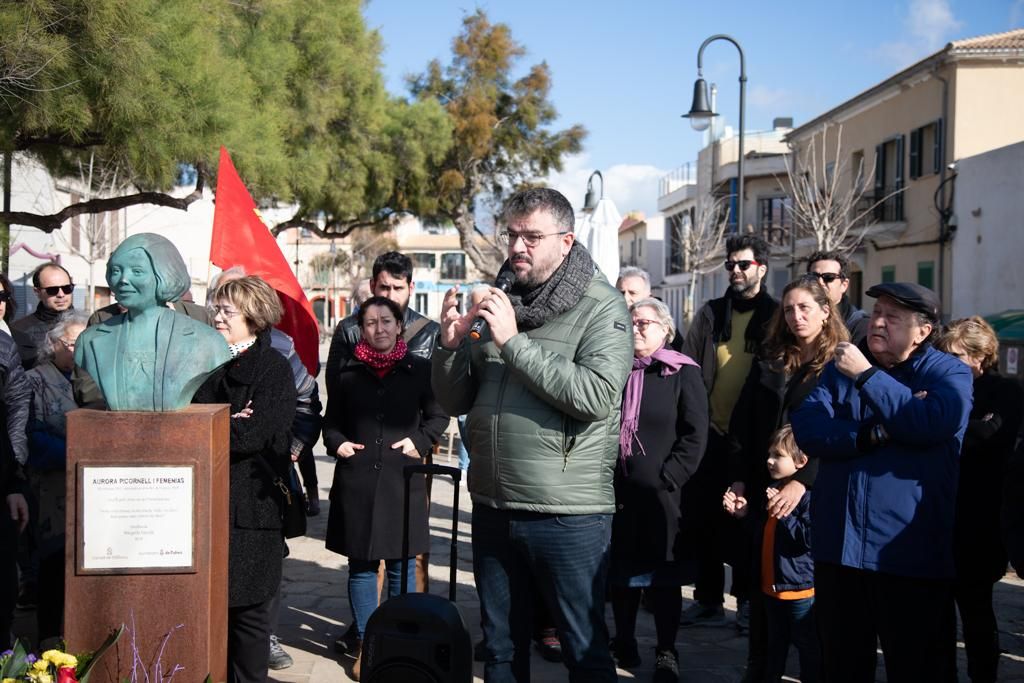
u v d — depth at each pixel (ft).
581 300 12.05
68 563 11.33
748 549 17.99
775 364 16.15
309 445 17.46
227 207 19.11
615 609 17.03
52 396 16.75
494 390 12.05
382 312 16.85
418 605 12.21
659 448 16.51
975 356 16.03
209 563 11.52
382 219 79.56
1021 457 13.88
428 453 17.34
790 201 114.62
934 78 79.46
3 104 29.86
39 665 10.89
